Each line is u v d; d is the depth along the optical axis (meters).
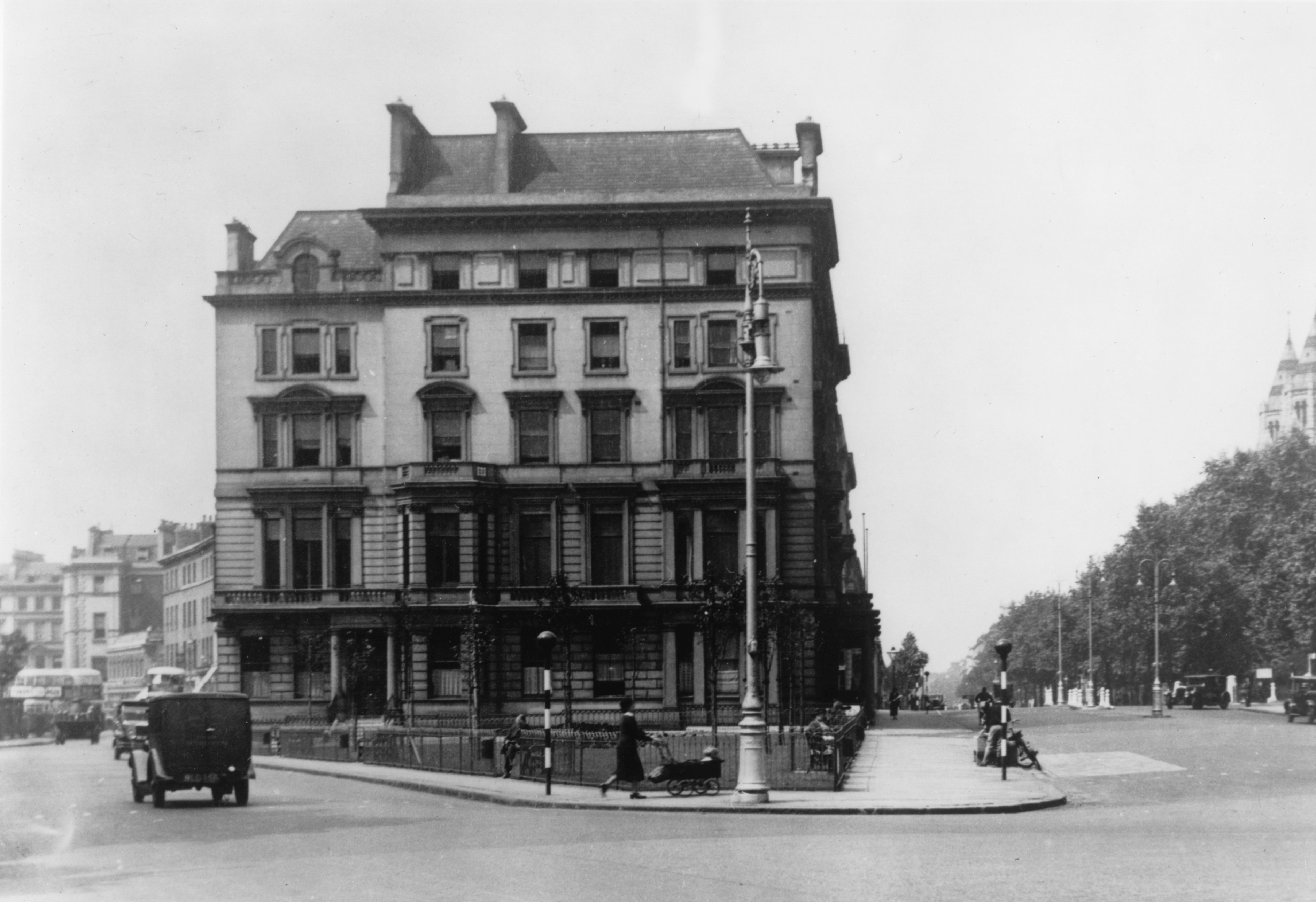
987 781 36.81
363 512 71.19
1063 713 91.50
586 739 43.16
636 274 69.75
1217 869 19.12
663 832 25.58
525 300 70.19
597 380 69.75
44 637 109.69
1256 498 111.50
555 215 69.56
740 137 72.12
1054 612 169.25
